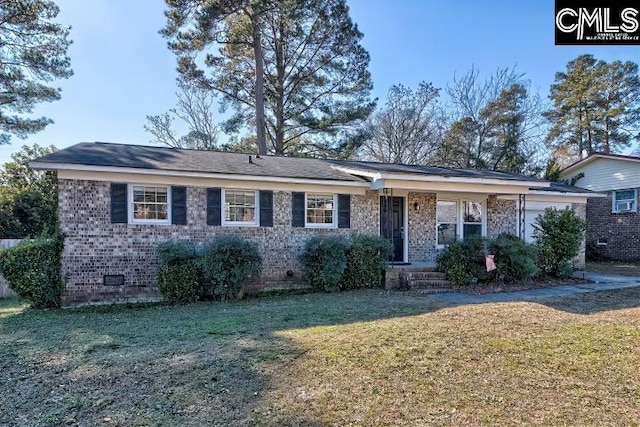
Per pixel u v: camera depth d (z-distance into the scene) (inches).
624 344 204.2
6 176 896.9
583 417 131.6
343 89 895.7
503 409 137.9
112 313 328.8
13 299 446.3
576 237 473.7
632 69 1203.2
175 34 784.9
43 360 203.6
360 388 155.9
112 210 370.9
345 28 851.4
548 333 226.2
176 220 391.5
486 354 191.3
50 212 658.2
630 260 721.0
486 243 439.8
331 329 242.8
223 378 169.0
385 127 1078.4
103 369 185.6
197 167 403.5
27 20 676.1
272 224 428.5
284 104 902.4
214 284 372.2
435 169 546.3
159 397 153.8
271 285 424.2
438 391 152.5
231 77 884.6
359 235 448.1
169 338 235.3
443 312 288.7
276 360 187.8
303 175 436.8
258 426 129.9
